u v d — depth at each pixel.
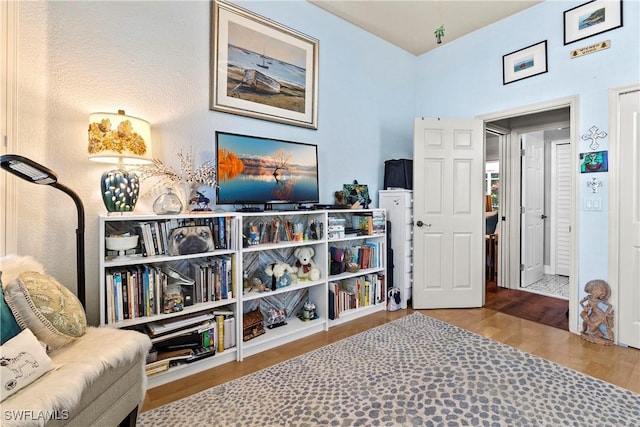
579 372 2.03
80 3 1.90
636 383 1.91
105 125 1.75
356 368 2.08
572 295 2.71
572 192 2.74
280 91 2.78
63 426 1.07
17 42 1.71
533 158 4.40
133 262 1.80
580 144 2.71
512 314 3.14
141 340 1.45
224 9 2.45
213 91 2.40
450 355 2.26
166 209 1.98
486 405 1.70
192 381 1.94
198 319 2.05
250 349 2.30
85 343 1.36
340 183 3.29
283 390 1.84
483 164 3.42
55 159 1.83
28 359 1.09
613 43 2.53
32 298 1.28
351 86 3.37
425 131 3.35
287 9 2.83
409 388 1.85
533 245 4.41
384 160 3.71
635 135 2.43
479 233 3.37
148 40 2.14
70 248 1.89
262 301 2.68
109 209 1.81
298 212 2.56
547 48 2.92
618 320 2.49
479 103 3.46
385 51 3.70
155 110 2.17
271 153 2.66
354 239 3.22
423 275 3.33
